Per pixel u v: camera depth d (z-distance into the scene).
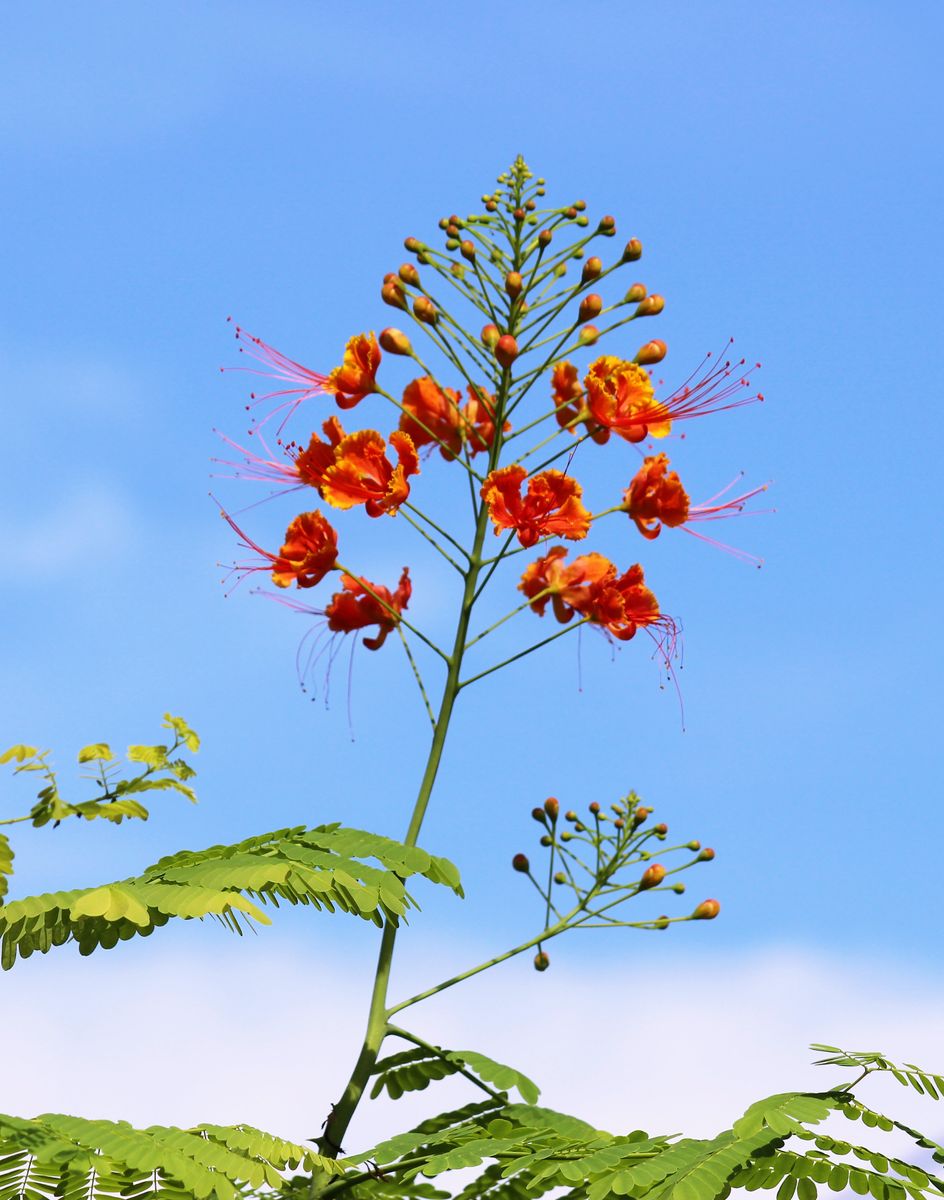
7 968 4.07
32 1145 3.52
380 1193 4.66
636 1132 4.36
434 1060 5.07
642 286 4.93
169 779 3.54
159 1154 3.58
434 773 4.73
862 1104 4.11
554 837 4.85
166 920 4.08
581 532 4.74
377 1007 4.61
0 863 3.48
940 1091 4.05
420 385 5.04
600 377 4.89
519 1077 4.75
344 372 4.96
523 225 5.02
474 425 5.14
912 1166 3.98
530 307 4.93
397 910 4.09
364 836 4.54
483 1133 4.45
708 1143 4.10
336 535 4.88
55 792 3.39
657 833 4.79
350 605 5.12
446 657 4.80
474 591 4.83
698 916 4.72
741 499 5.09
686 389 4.96
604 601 4.83
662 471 4.94
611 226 4.91
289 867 4.05
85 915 4.02
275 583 4.93
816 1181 3.88
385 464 4.80
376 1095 5.08
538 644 4.76
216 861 4.21
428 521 4.78
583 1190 4.11
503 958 4.67
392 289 4.88
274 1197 4.67
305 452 5.01
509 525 4.71
